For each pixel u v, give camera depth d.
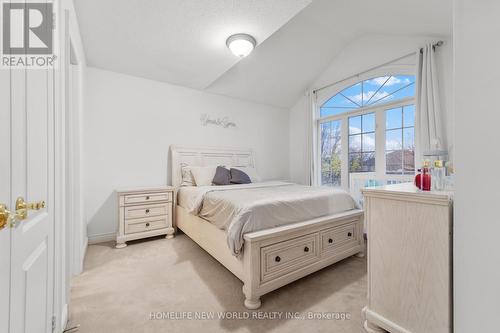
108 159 3.04
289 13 2.03
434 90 2.48
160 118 3.44
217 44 2.53
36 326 0.94
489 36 0.86
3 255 0.69
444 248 1.12
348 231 2.34
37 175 0.96
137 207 2.87
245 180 3.40
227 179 3.31
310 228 1.98
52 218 1.15
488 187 0.87
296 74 3.91
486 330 0.88
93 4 1.96
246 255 1.67
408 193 1.25
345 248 2.30
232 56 2.78
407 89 2.98
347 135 3.72
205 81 3.47
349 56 3.56
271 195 2.20
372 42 3.25
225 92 4.00
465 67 0.92
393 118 3.14
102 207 2.99
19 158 0.80
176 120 3.58
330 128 4.00
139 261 2.36
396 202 1.31
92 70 2.95
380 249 1.39
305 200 2.12
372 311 1.42
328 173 4.05
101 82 3.01
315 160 4.18
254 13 2.03
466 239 0.93
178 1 1.90
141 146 3.28
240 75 3.70
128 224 2.81
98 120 2.97
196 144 3.76
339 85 3.75
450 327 1.11
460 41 0.93
